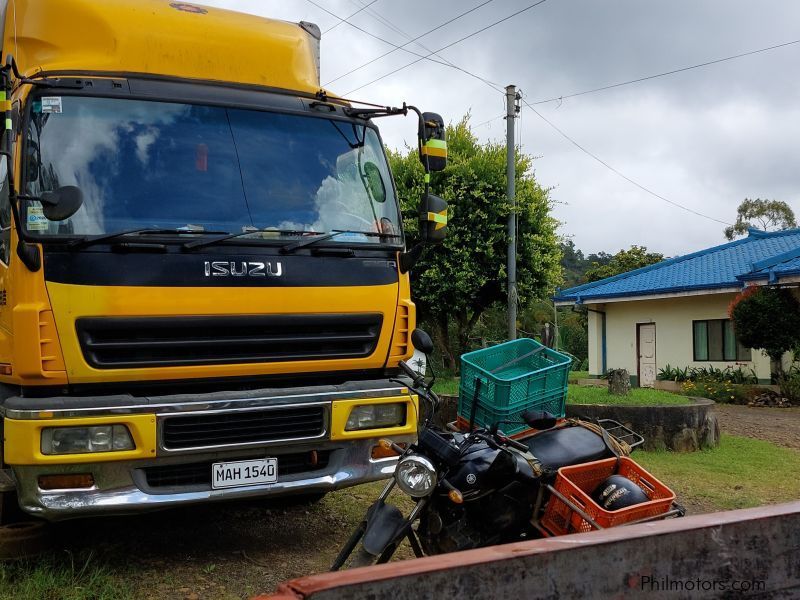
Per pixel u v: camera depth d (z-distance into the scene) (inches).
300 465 203.8
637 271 964.6
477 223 594.6
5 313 188.7
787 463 355.6
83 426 174.2
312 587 94.6
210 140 204.7
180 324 186.5
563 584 112.0
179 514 249.9
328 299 205.6
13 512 197.0
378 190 226.4
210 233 192.7
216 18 221.6
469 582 104.5
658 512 165.5
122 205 188.5
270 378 203.5
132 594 178.7
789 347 670.5
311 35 253.0
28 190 180.5
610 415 387.9
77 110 191.3
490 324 846.5
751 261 823.7
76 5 203.5
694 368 821.9
